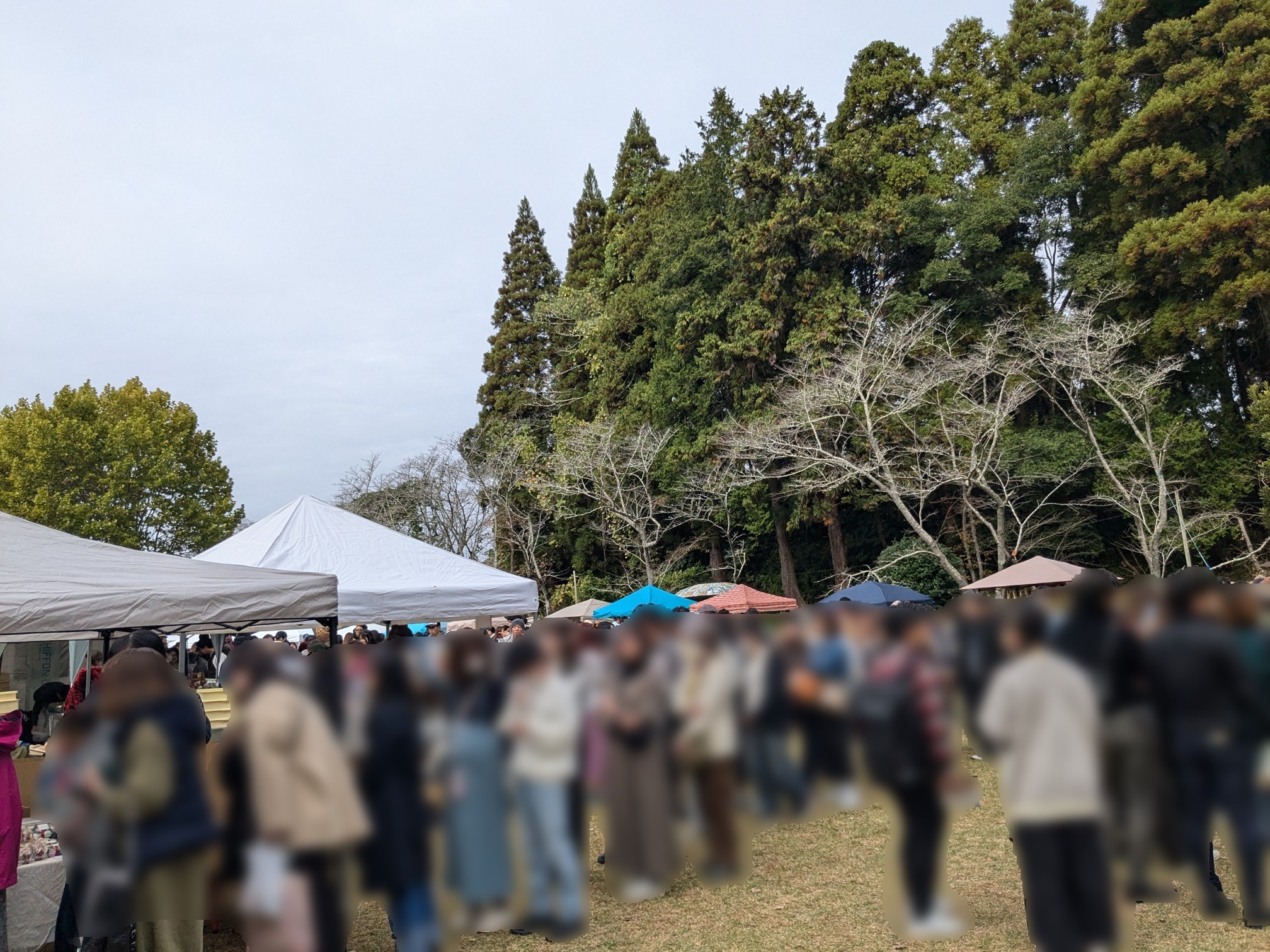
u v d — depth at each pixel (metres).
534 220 46.38
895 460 23.23
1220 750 3.97
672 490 28.84
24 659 10.05
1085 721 3.69
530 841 4.76
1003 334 23.84
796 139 28.00
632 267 37.56
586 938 4.87
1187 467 22.92
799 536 30.03
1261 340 23.97
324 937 3.37
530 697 4.72
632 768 5.33
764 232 27.11
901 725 4.69
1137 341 24.14
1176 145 23.05
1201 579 4.12
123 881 3.41
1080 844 3.63
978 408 21.67
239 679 3.46
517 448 35.78
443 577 9.61
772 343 26.69
